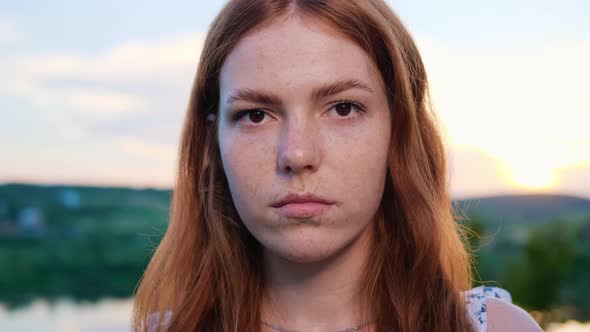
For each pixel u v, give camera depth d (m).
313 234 1.14
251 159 1.17
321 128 1.17
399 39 1.38
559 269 5.39
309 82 1.15
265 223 1.17
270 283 1.34
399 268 1.38
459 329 1.34
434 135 1.52
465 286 1.55
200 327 1.44
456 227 1.69
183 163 1.57
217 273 1.46
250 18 1.21
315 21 1.18
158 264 1.61
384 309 1.33
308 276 1.28
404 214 1.39
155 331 1.53
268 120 1.18
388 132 1.26
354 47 1.21
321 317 1.29
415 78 1.45
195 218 1.55
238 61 1.20
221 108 1.26
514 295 5.41
